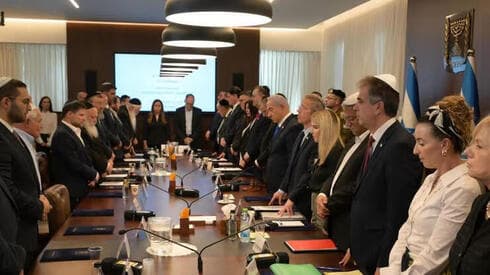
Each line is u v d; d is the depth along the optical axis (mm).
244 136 5613
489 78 3516
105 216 2947
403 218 2037
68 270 1988
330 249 2277
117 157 6266
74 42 9344
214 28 3305
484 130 1403
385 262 2057
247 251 2242
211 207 3188
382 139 2170
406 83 4426
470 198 1566
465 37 3750
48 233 3012
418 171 2047
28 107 2580
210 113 9836
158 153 6973
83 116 4125
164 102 9688
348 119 2584
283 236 2494
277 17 8375
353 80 8555
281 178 3928
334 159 2984
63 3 7375
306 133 3414
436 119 1688
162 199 3471
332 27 9539
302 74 10172
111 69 9484
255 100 5387
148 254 2182
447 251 1576
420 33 4496
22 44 9227
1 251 1727
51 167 4023
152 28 9547
